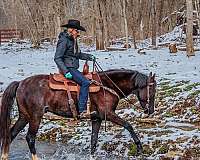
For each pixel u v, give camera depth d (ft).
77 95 32.14
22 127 33.12
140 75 33.12
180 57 85.05
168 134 36.78
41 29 165.17
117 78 33.14
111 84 33.01
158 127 39.75
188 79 55.52
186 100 45.68
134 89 33.50
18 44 158.20
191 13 83.97
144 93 33.19
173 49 95.55
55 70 74.43
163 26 171.42
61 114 32.76
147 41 144.87
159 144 34.71
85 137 39.22
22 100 32.48
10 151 36.78
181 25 140.97
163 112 44.47
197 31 129.90
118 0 157.79
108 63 79.77
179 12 146.20
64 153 35.78
